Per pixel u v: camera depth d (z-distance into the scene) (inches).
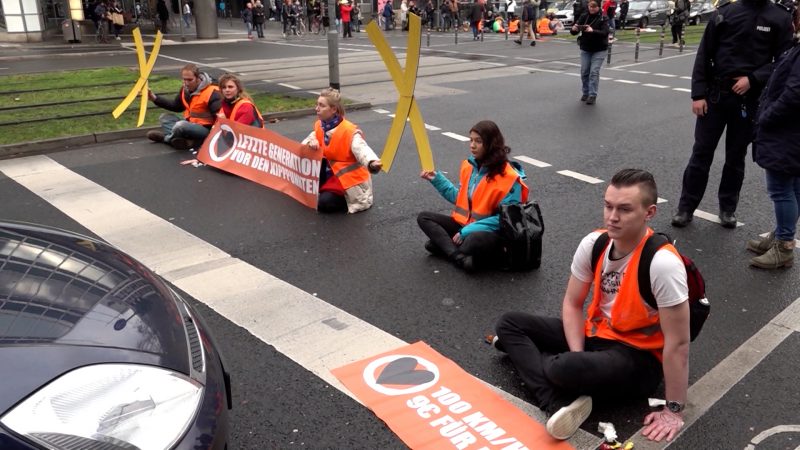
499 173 189.2
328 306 172.9
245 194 269.1
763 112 181.3
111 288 95.2
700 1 1242.6
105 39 1049.5
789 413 127.3
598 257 125.6
